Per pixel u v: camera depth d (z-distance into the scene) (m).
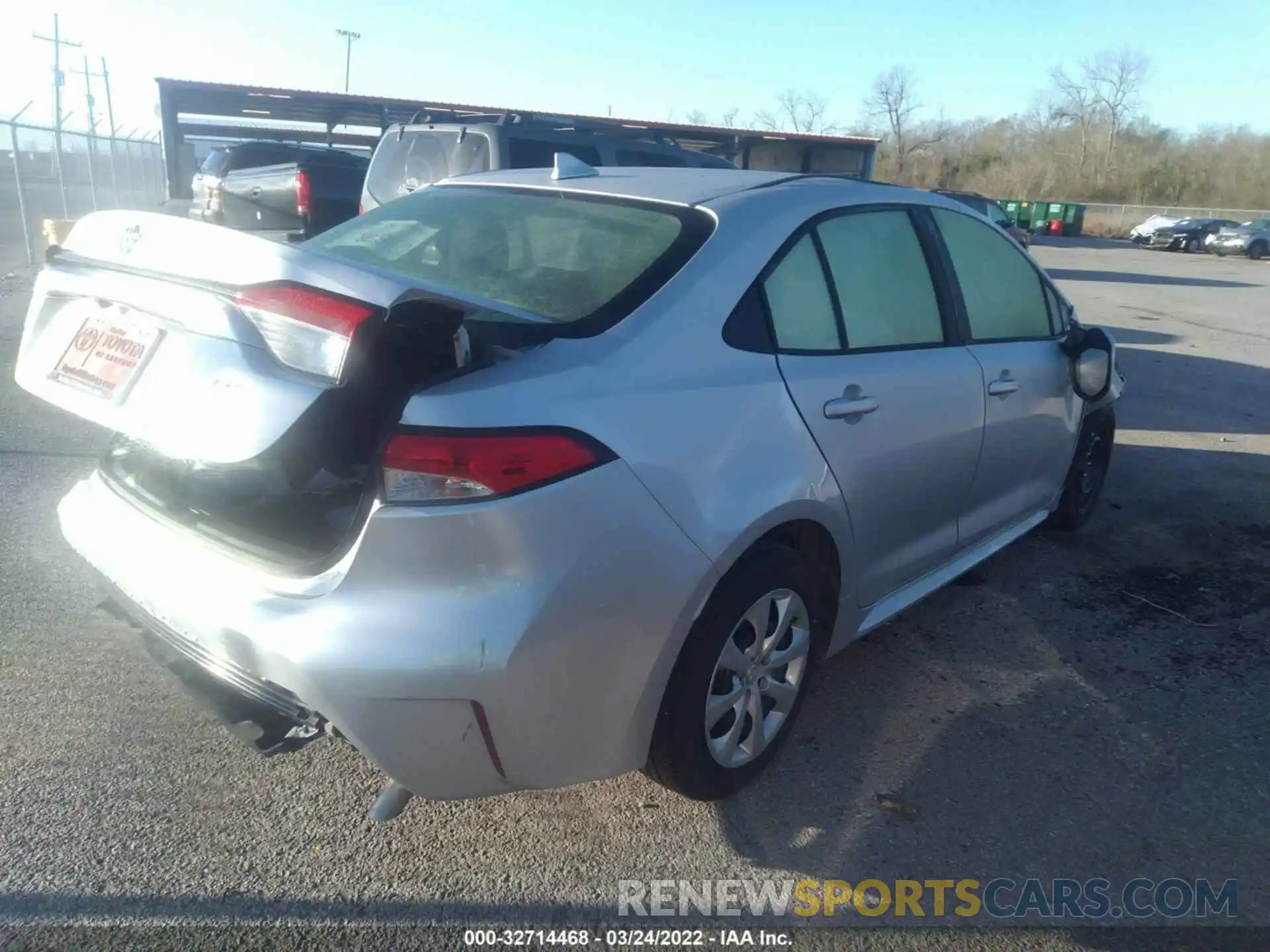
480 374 2.28
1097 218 51.12
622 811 2.88
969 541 3.99
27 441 5.88
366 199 8.95
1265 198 60.16
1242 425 7.81
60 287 2.59
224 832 2.69
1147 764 3.20
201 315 2.22
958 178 68.44
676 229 2.97
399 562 2.16
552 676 2.25
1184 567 4.83
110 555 2.70
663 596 2.41
